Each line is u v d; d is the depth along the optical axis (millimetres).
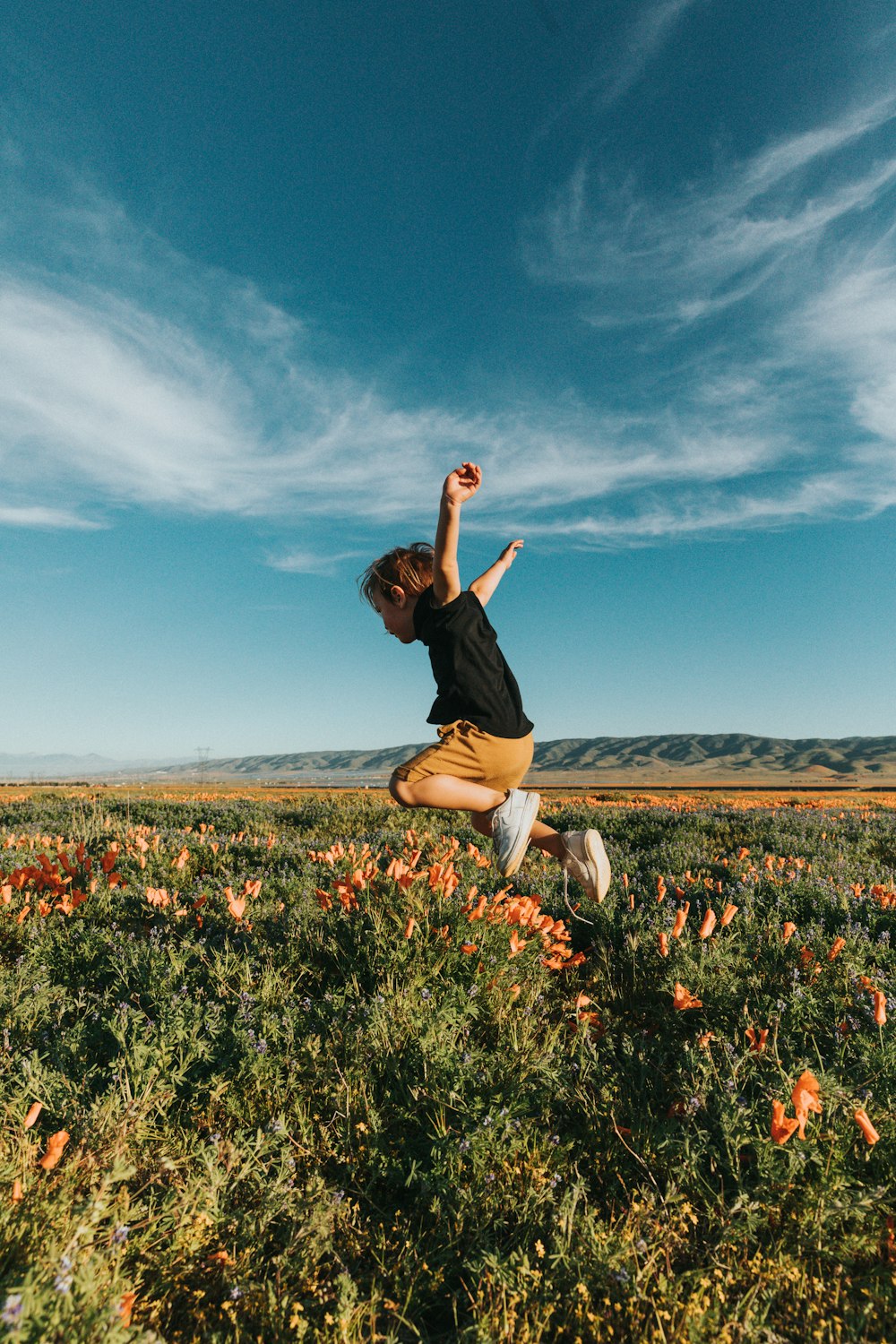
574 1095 3178
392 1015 3463
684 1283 2182
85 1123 2615
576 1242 2309
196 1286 2221
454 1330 2098
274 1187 2504
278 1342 1945
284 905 5535
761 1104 2895
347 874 5906
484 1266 2188
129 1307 1968
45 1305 1752
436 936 4312
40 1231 2102
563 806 20672
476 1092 3072
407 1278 2240
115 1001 3750
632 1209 2463
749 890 5945
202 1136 2830
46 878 5504
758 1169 2527
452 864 6434
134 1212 2297
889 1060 3039
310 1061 3260
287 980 4074
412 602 3342
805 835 11445
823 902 5652
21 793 38094
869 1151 2588
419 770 2986
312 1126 2959
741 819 14516
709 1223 2445
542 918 4887
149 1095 2803
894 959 4328
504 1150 2732
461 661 3080
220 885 6145
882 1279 2203
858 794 57000
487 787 3178
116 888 5699
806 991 3760
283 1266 2246
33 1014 3533
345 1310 1975
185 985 3852
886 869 7988
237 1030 3283
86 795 31281
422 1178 2598
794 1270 2168
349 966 4125
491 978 4039
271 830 13039
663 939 4395
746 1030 3475
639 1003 4312
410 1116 2934
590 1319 2014
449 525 3014
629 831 12195
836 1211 2354
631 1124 2984
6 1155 2482
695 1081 3020
